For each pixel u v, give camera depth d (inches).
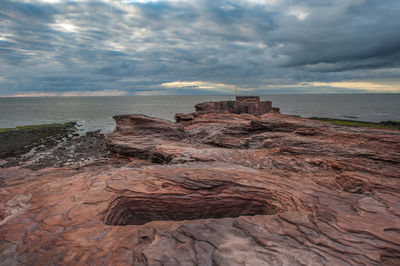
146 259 175.6
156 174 370.6
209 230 211.9
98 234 216.7
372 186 295.1
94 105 7628.0
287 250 178.4
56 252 193.9
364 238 189.3
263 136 789.9
